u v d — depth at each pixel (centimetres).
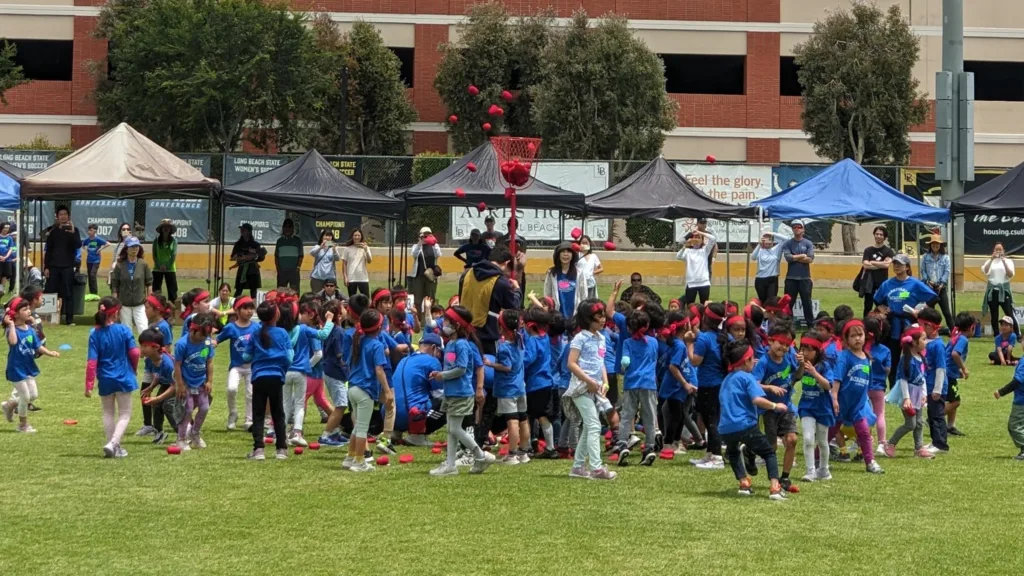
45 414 1416
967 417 1495
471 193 2317
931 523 918
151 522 898
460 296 1260
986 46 4644
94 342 1149
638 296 1273
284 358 1157
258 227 3200
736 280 3341
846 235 3544
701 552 822
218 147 4069
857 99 4069
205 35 3891
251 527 885
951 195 2412
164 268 2402
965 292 3158
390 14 4550
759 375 1033
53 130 4447
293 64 4022
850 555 819
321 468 1120
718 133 4609
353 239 2358
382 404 1218
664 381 1196
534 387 1179
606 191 2453
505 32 4309
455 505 963
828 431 1112
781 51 4625
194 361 1202
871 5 4375
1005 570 787
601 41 4028
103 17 4344
